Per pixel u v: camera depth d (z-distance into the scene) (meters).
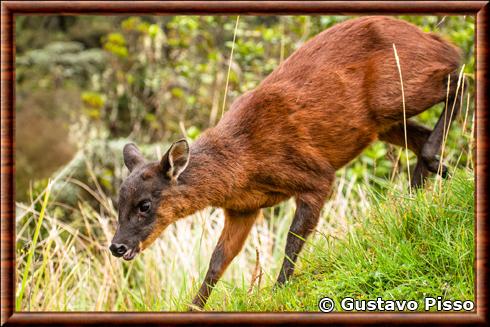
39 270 9.95
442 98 9.02
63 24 22.77
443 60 9.04
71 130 18.55
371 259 7.93
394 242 8.00
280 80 8.96
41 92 21.45
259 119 8.73
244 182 8.66
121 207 8.41
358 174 12.29
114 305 10.85
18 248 11.88
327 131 8.74
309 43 9.17
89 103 18.91
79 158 14.25
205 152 8.64
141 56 18.97
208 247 11.64
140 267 12.63
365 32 8.98
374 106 8.85
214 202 8.68
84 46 22.45
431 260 7.65
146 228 8.36
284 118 8.69
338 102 8.76
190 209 8.62
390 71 8.82
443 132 8.98
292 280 8.30
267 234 12.05
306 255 8.77
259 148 8.64
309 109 8.71
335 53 8.94
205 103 16.75
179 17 15.95
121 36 18.98
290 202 13.23
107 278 11.19
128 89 19.16
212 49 16.75
